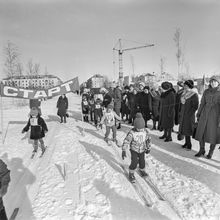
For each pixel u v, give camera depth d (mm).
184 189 4340
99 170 5438
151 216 3551
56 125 12672
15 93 9383
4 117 17094
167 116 7688
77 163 6016
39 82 80062
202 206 3748
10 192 4508
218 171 5121
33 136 6781
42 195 4340
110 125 7910
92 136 9242
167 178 4863
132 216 3564
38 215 3697
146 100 9570
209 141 5715
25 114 19094
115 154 6656
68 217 3607
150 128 10352
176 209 3709
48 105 28547
